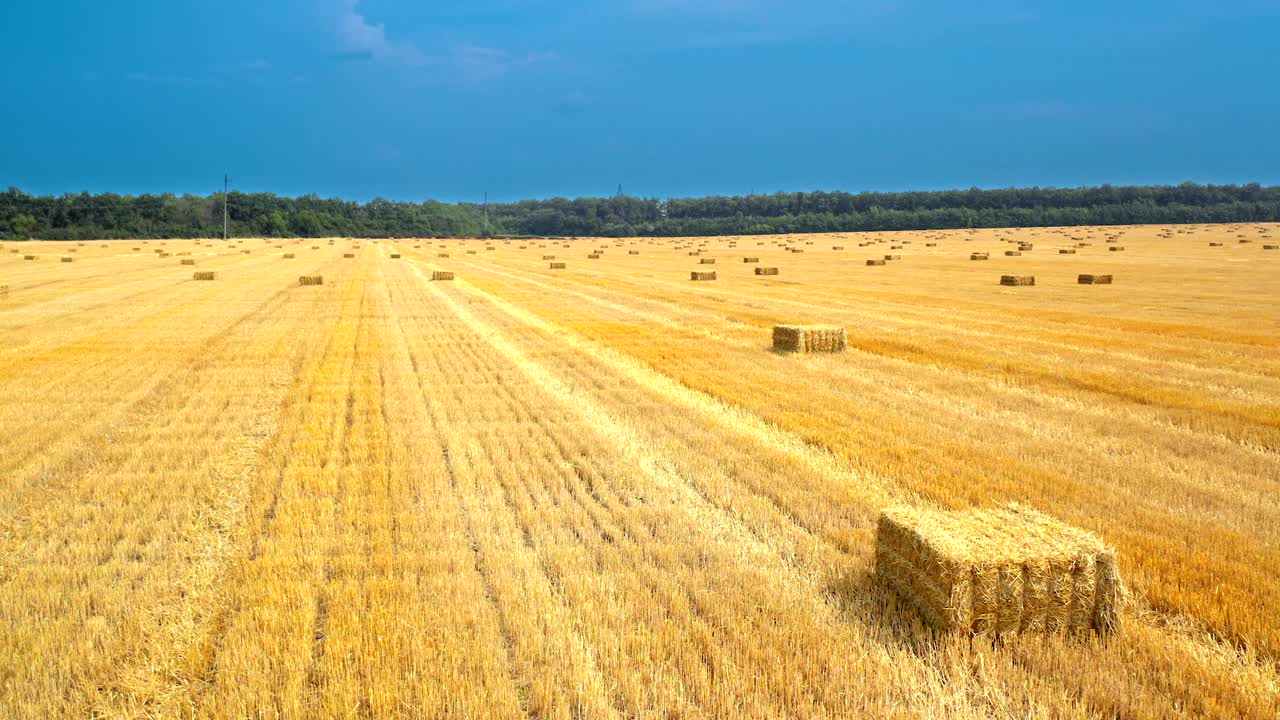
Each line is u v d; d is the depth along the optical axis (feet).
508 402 49.16
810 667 19.65
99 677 19.27
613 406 48.21
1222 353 68.39
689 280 156.97
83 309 99.50
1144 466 36.24
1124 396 51.88
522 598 23.03
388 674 19.06
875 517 29.78
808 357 66.69
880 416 45.62
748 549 26.91
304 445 38.83
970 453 38.19
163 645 20.66
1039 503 31.01
